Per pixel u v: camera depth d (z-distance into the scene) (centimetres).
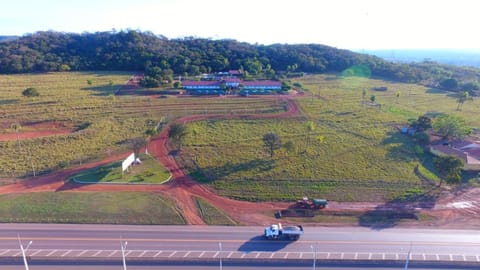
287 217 5241
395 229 4938
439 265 4162
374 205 5609
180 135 7425
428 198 5841
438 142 8244
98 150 7388
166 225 4888
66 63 18688
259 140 8238
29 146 7356
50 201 5300
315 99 12562
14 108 10025
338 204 5616
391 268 4088
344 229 4925
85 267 3922
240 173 6519
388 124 9744
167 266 3991
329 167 6850
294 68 19462
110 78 15975
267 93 13388
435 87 16462
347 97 13225
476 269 4116
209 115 10169
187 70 17925
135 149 7350
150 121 9412
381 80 18250
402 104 12456
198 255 4191
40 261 3988
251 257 4178
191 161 7000
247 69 18588
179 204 5438
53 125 8894
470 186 6288
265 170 6656
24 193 5538
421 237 4738
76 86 13750
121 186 5909
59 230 4628
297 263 4125
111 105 10812
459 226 5041
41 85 13725
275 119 9938
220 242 4459
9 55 18600
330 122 9781
